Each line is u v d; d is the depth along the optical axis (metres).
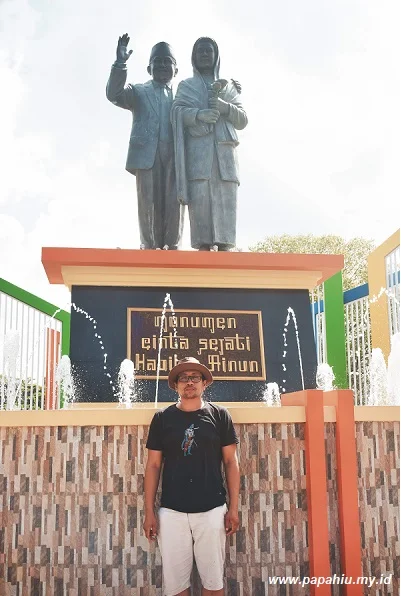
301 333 7.23
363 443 4.35
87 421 4.14
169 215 8.19
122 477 4.11
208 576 3.74
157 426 3.92
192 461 3.78
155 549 4.05
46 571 3.99
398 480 4.33
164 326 7.00
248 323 7.15
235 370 6.94
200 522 3.70
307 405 4.24
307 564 4.13
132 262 6.93
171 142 8.23
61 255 6.87
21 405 9.76
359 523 4.23
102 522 4.05
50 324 10.21
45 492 4.06
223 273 7.23
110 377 6.74
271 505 4.18
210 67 8.22
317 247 27.84
